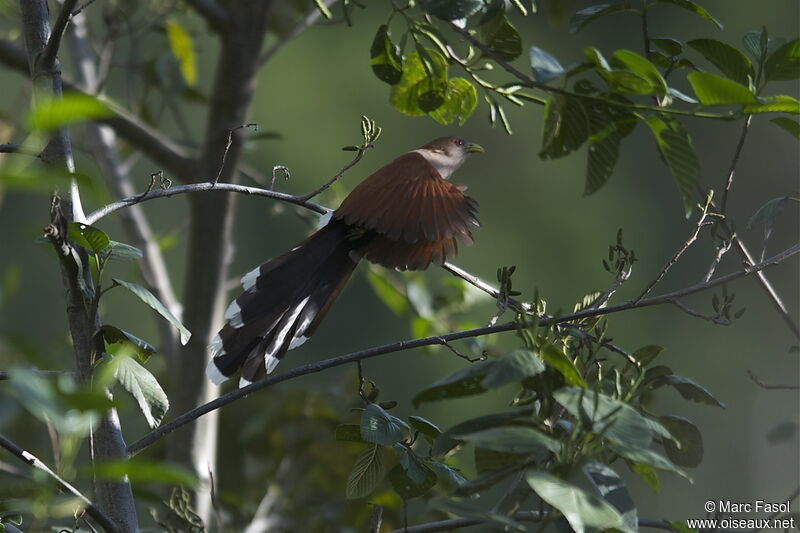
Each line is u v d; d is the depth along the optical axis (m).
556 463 4.22
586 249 31.20
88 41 12.88
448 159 10.73
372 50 7.27
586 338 5.42
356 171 31.48
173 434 9.83
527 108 31.94
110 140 12.02
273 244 28.39
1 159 5.53
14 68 10.17
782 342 28.38
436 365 27.17
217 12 10.22
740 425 27.80
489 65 7.27
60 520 5.89
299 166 31.30
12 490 5.33
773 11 31.94
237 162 10.45
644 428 4.02
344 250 7.32
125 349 3.91
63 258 5.32
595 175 6.95
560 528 4.40
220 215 10.27
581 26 6.57
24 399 2.96
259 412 11.12
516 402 4.85
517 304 6.41
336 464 10.71
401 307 12.48
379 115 31.81
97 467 3.15
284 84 31.67
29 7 5.96
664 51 6.51
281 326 6.96
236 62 10.30
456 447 5.72
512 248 31.33
